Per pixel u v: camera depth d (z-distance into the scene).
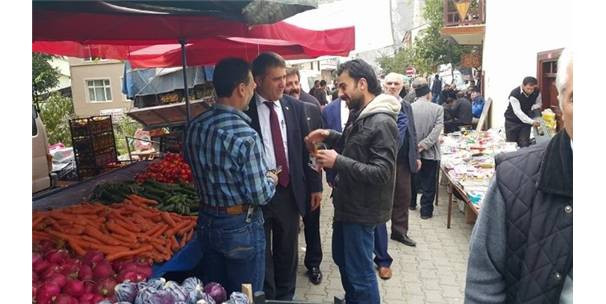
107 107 23.48
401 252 4.87
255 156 2.31
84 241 2.77
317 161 2.79
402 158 4.87
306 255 4.16
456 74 19.75
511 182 1.34
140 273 2.47
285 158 3.21
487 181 5.00
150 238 2.94
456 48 17.81
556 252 1.24
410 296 3.92
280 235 3.31
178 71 9.87
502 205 1.36
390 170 2.71
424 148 5.66
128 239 2.86
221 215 2.40
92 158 7.30
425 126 5.69
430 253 4.84
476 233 1.44
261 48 6.29
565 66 1.15
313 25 4.58
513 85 9.48
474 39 13.38
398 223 5.10
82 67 23.08
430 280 4.22
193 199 3.95
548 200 1.27
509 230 1.35
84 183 4.75
